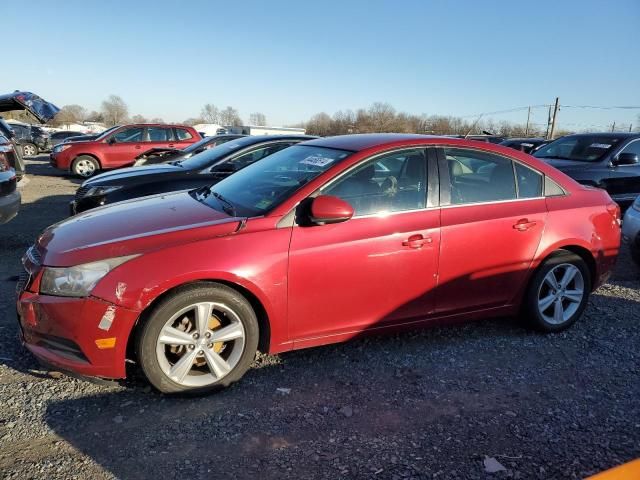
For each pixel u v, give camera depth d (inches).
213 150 300.7
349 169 139.4
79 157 592.1
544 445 110.2
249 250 123.5
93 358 116.1
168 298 117.6
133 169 291.7
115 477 97.0
